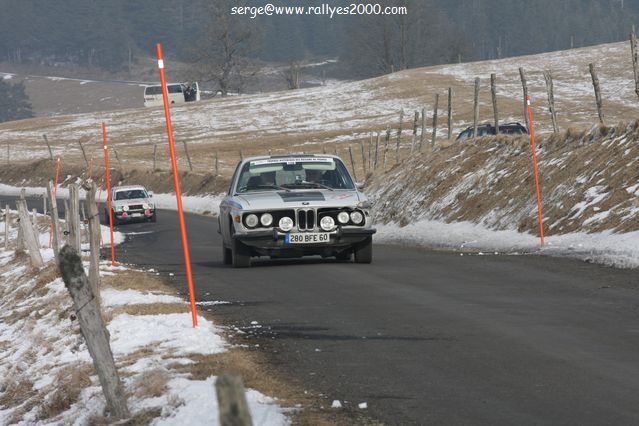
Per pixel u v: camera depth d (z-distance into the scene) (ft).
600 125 226.79
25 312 156.76
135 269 177.27
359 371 79.66
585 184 201.67
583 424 61.46
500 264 154.40
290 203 159.22
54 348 118.01
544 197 213.05
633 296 113.50
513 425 61.98
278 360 85.25
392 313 108.27
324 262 170.40
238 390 37.50
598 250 157.38
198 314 112.88
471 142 293.23
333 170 170.40
